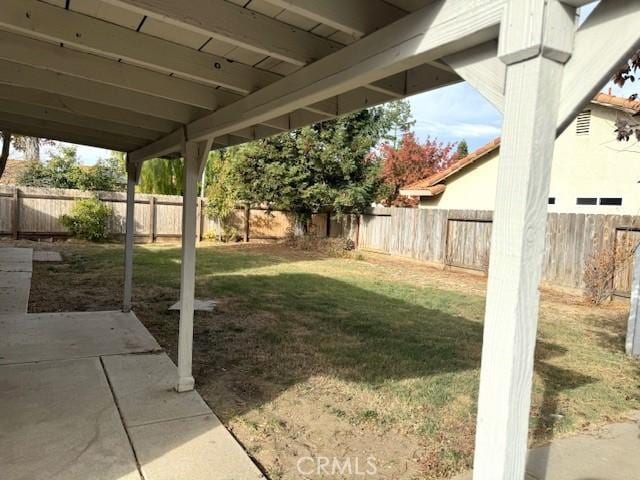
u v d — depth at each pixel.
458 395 3.60
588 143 9.52
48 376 3.54
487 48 1.42
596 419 3.32
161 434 2.75
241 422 3.01
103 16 2.06
